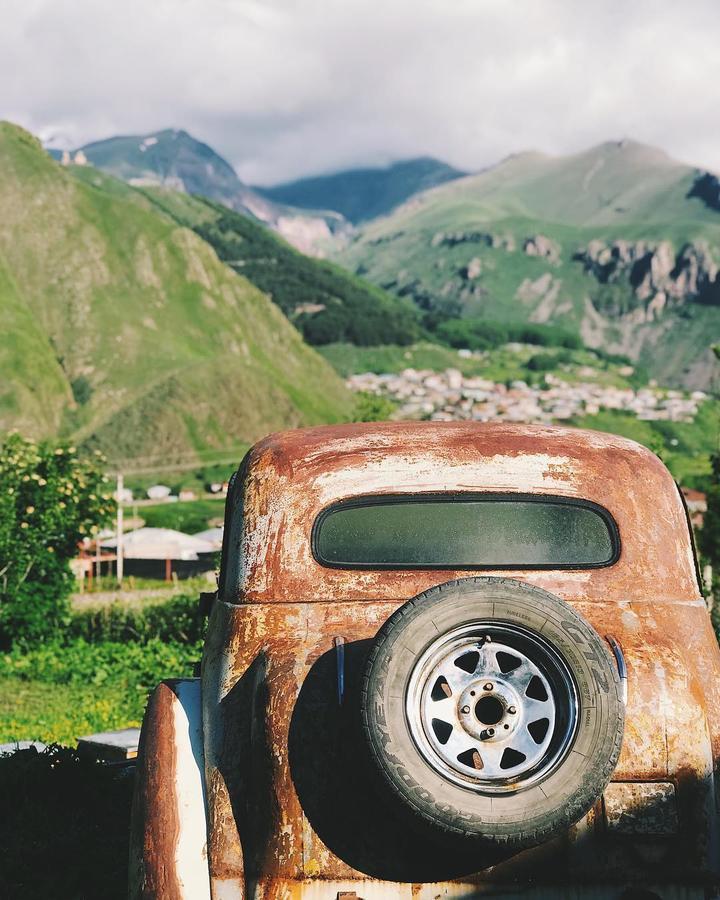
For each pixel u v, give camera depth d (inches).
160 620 826.8
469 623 105.6
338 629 122.4
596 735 103.1
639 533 131.3
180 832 115.3
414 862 109.1
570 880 109.4
